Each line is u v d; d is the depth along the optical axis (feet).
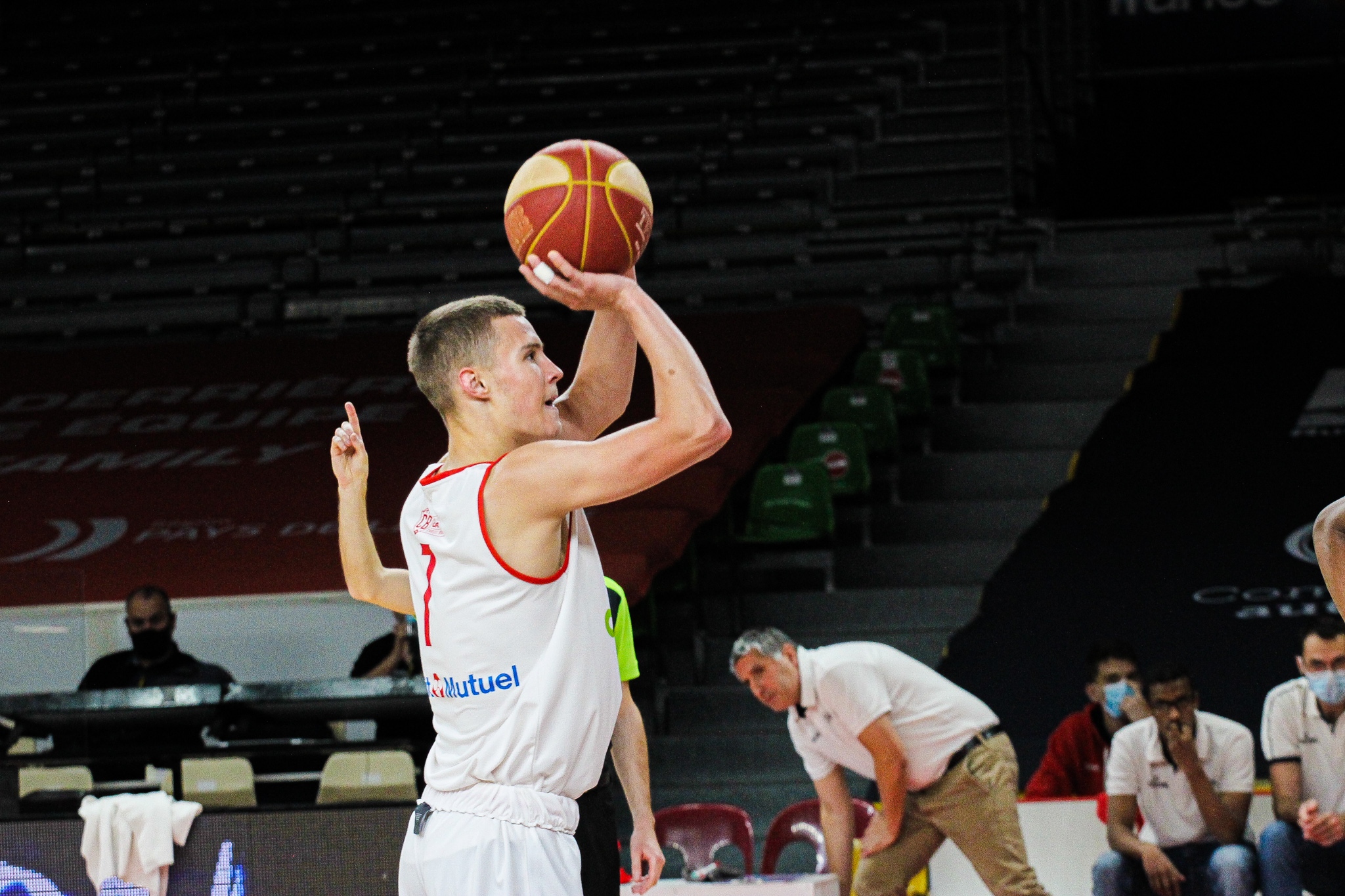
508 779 14.05
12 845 23.15
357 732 38.24
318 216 72.43
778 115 75.72
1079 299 68.49
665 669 49.01
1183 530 53.83
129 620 37.52
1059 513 55.77
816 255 69.05
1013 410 61.36
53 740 26.32
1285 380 61.11
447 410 14.58
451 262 74.18
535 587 13.85
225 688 31.09
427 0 84.28
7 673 25.95
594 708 14.23
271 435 59.52
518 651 13.88
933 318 63.93
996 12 77.66
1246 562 51.85
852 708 32.07
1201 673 47.09
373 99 78.84
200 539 50.60
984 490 59.00
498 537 13.70
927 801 33.40
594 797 19.54
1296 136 74.38
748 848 36.73
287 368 67.36
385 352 68.33
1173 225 71.26
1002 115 73.77
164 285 74.95
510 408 14.35
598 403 16.75
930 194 72.49
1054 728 45.62
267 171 77.10
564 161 14.14
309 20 83.97
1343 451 56.44
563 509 13.52
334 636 46.21
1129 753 35.14
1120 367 63.21
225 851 23.07
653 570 46.03
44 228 74.33
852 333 63.87
